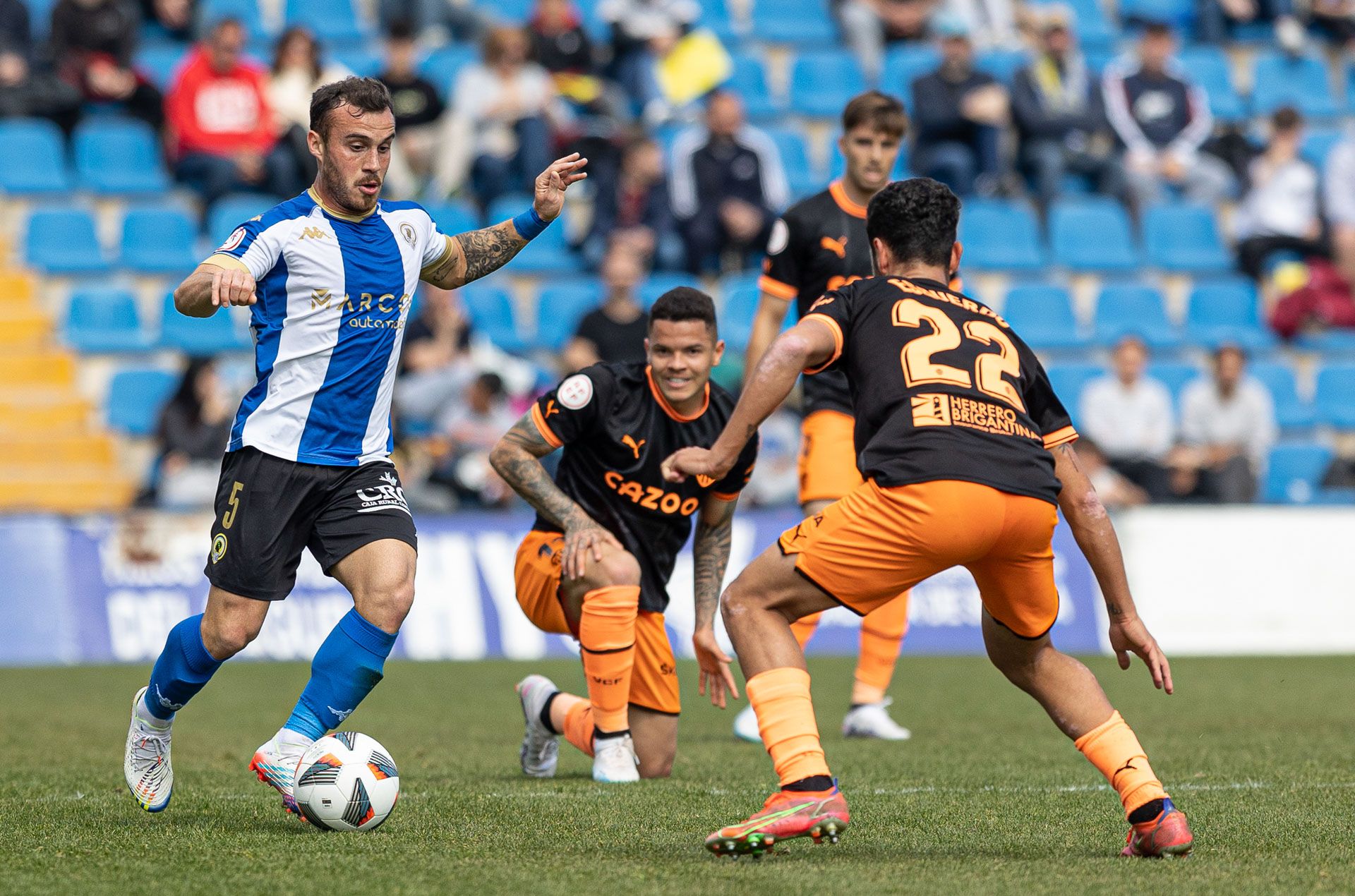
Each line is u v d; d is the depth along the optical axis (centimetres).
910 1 6525
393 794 1597
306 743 1600
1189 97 6072
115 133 5412
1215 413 4903
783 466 4434
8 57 5222
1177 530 4381
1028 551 1416
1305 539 4450
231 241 1559
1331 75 6838
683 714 3048
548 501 1973
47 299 4972
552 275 5359
